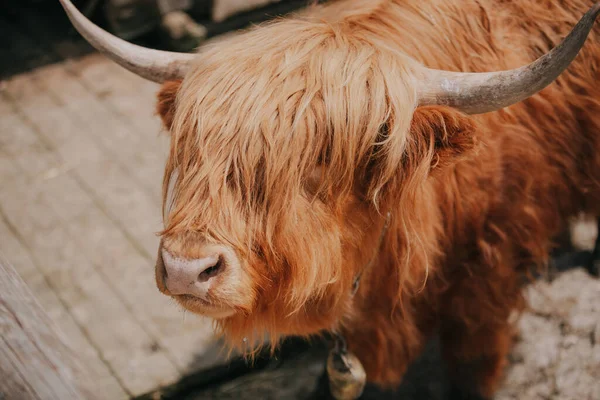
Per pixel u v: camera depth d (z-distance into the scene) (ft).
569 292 13.19
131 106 18.49
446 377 12.44
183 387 12.26
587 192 10.71
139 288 13.65
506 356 11.98
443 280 9.75
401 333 10.09
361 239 8.14
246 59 7.37
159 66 8.48
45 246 14.64
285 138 7.01
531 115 9.55
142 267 14.06
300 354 12.99
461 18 9.04
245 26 20.42
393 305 9.36
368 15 8.57
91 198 15.72
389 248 8.83
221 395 12.35
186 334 12.83
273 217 7.13
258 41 7.67
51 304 13.42
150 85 19.24
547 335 12.55
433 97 7.46
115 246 14.52
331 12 9.03
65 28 21.67
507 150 9.21
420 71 7.59
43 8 22.62
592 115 9.98
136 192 15.80
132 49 8.50
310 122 7.09
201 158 7.11
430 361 12.78
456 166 8.84
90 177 16.29
